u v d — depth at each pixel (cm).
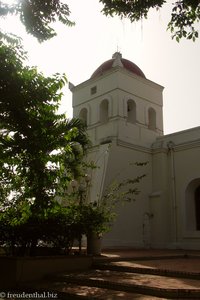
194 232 2052
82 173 1518
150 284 834
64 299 838
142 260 1340
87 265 1209
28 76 786
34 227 1161
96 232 1334
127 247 2033
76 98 2658
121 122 2275
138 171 2241
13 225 1109
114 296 779
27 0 812
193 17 884
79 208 1295
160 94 2647
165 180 2262
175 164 2256
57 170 891
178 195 2197
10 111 765
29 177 838
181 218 2142
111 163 2089
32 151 804
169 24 906
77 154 1492
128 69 2552
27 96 778
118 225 2022
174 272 968
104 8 894
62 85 834
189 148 2202
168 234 2162
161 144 2306
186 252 1747
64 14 857
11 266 1054
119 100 2314
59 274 1073
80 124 1598
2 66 739
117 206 2042
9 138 829
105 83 2436
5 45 773
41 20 850
